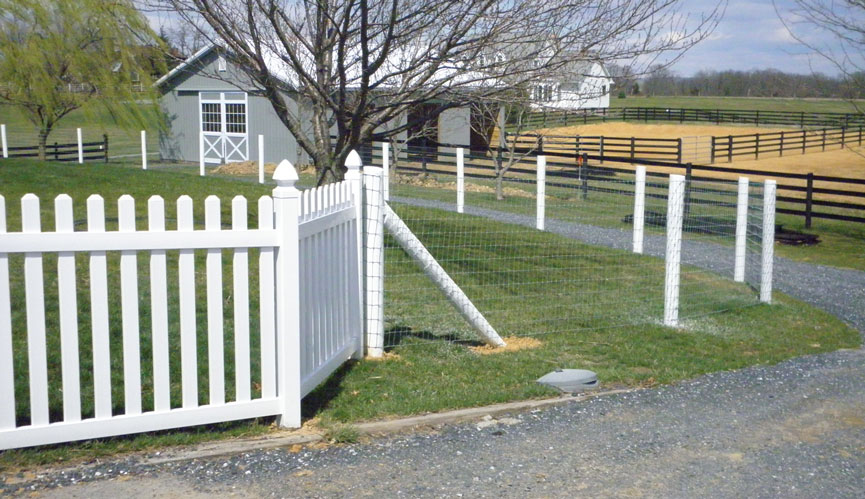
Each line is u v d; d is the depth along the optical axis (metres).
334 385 5.51
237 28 7.54
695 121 49.75
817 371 6.62
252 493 3.88
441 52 7.04
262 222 4.51
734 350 7.31
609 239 13.73
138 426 4.29
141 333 6.06
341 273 5.73
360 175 6.03
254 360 5.71
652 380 6.09
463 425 4.96
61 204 4.02
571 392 5.68
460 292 6.62
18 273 7.31
